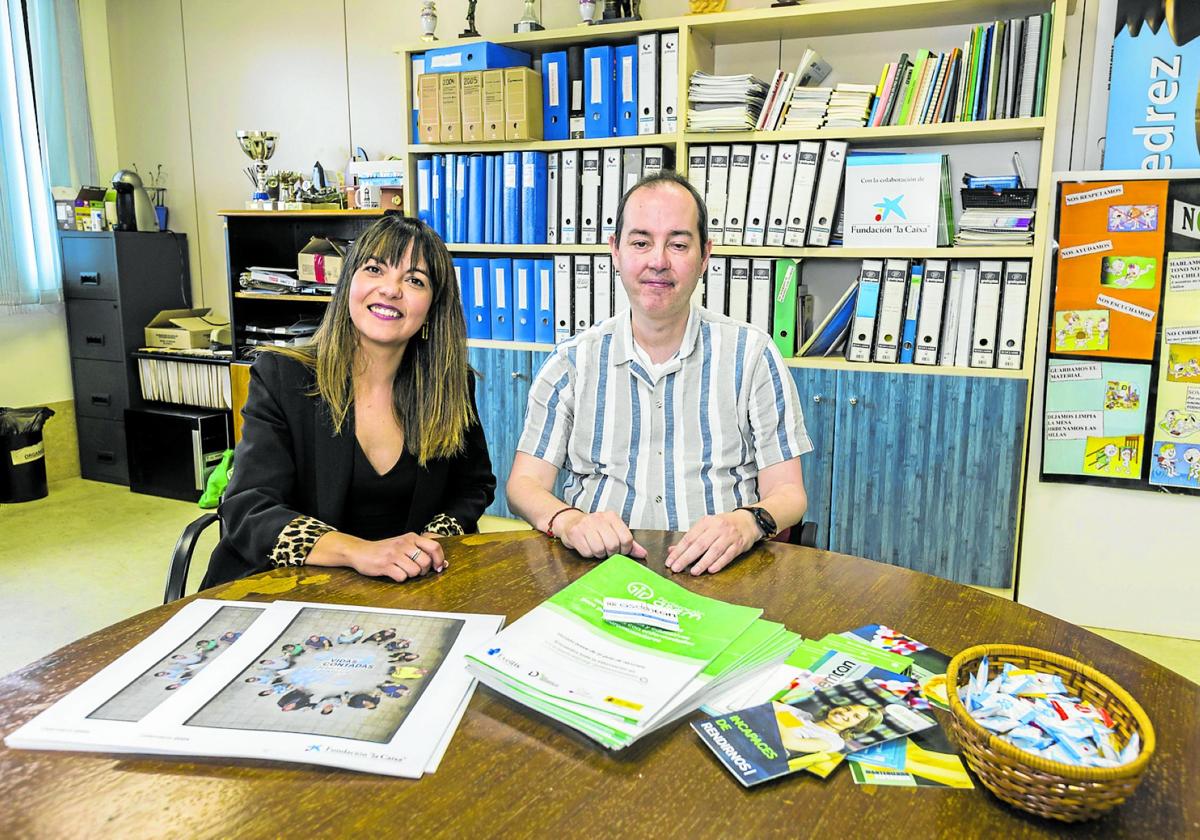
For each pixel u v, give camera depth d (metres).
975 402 2.69
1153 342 2.53
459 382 1.59
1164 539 2.61
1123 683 0.94
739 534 1.34
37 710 0.85
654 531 1.46
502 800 0.74
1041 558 2.75
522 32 3.17
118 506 4.03
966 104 2.66
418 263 1.46
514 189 3.27
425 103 3.27
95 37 4.60
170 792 0.74
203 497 3.76
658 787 0.76
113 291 4.23
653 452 1.72
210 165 4.50
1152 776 0.77
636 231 1.60
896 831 0.70
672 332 1.71
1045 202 2.56
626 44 3.20
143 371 4.32
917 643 1.03
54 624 2.75
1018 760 0.69
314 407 1.50
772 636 1.03
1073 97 2.78
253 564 1.44
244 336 4.07
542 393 1.76
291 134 4.22
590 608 1.08
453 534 1.57
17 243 4.11
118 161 4.76
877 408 2.81
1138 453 2.59
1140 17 2.49
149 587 3.06
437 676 0.94
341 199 3.86
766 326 2.96
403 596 1.16
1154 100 2.51
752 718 0.86
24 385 4.29
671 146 3.13
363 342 1.52
